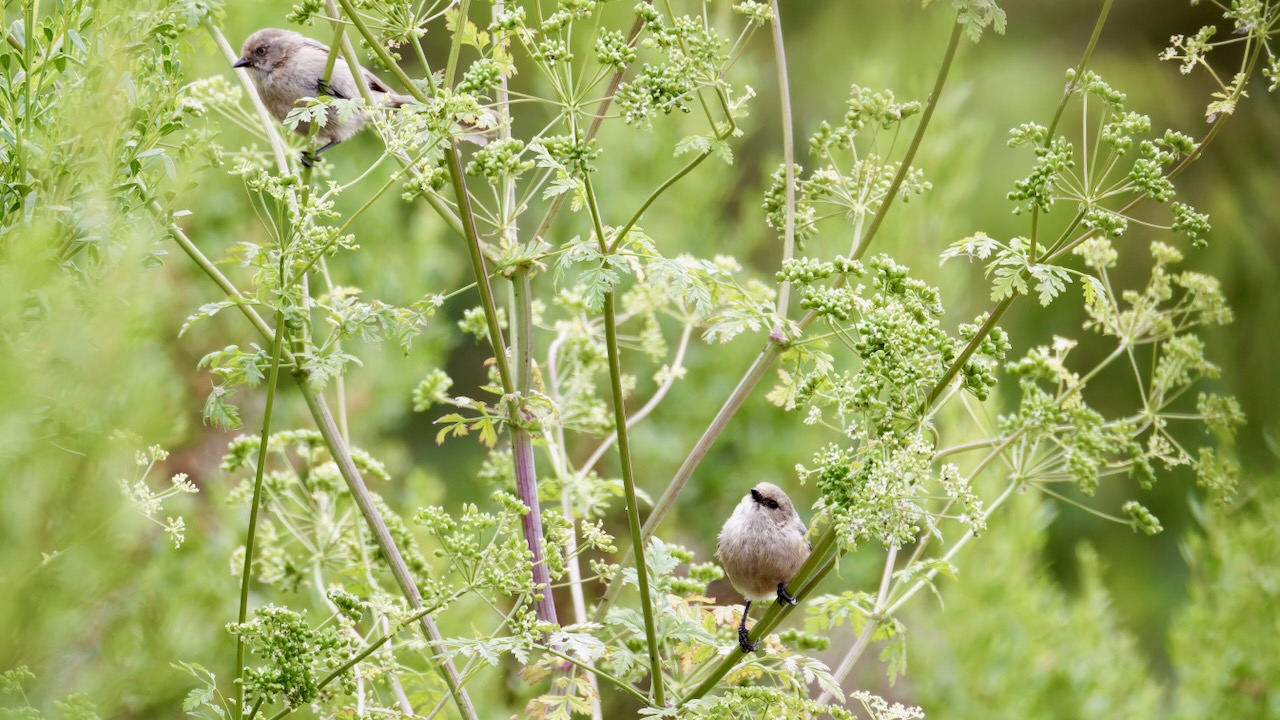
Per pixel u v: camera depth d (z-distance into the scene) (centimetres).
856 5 1870
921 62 1808
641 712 667
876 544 1412
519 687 1074
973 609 1187
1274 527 1080
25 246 473
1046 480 831
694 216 1472
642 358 1489
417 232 1346
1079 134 1812
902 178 748
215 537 1084
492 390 768
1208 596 1145
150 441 489
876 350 662
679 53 691
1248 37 638
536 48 675
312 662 664
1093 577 1267
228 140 1168
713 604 829
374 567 876
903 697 1388
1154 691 1177
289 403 1261
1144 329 871
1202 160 1816
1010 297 643
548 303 1449
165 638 630
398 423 1423
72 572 457
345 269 1298
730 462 1478
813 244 1377
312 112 675
